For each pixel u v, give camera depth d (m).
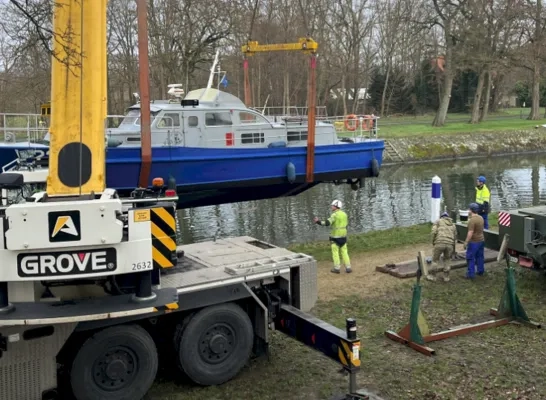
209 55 31.75
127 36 33.38
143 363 5.34
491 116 58.44
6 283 4.48
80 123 4.71
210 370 5.74
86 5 4.82
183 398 5.58
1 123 24.31
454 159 38.72
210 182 13.40
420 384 5.89
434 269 9.90
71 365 5.11
